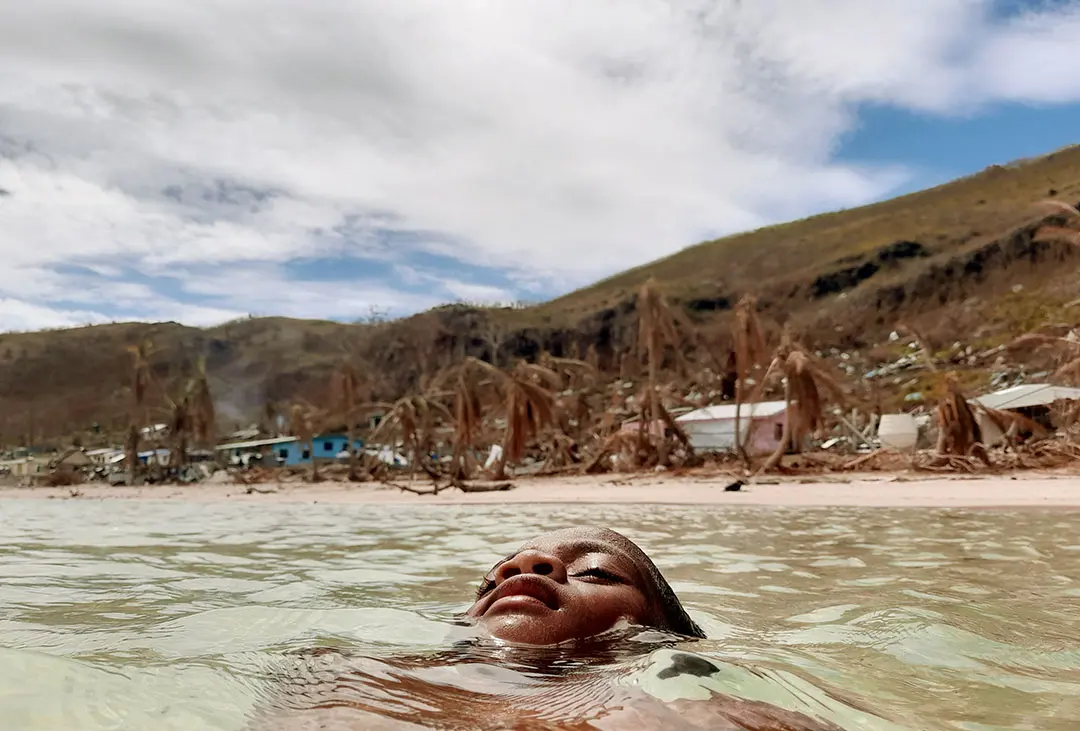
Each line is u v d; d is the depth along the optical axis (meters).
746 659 3.29
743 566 7.34
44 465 58.75
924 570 6.81
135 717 2.37
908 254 106.88
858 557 7.85
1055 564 7.04
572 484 27.84
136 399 53.56
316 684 2.88
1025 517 12.20
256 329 133.00
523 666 3.12
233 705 2.59
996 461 25.59
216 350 128.62
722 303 113.81
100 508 22.00
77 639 4.12
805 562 7.56
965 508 13.88
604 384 57.50
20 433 103.94
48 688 2.54
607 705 2.31
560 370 46.16
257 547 10.00
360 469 44.09
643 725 2.07
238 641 4.04
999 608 4.90
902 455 27.48
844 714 2.44
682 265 133.25
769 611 5.06
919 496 16.55
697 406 44.16
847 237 122.44
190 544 10.48
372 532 12.14
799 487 21.03
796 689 2.66
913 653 3.71
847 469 27.34
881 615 4.70
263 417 85.94
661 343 34.09
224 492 32.72
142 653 3.68
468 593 5.91
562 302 126.44
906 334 78.44
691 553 8.41
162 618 4.83
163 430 67.12
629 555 4.20
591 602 3.62
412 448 37.88
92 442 91.00
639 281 129.00
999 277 90.56
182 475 47.34
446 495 24.95
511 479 32.81
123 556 8.95
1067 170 117.69
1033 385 34.03
